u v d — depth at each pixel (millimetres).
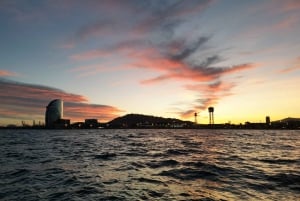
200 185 16562
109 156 34500
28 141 83062
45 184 17000
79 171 22234
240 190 15227
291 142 76125
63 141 82812
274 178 18578
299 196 13875
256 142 75062
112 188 15859
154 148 49969
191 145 59562
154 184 16938
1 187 16219
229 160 29688
